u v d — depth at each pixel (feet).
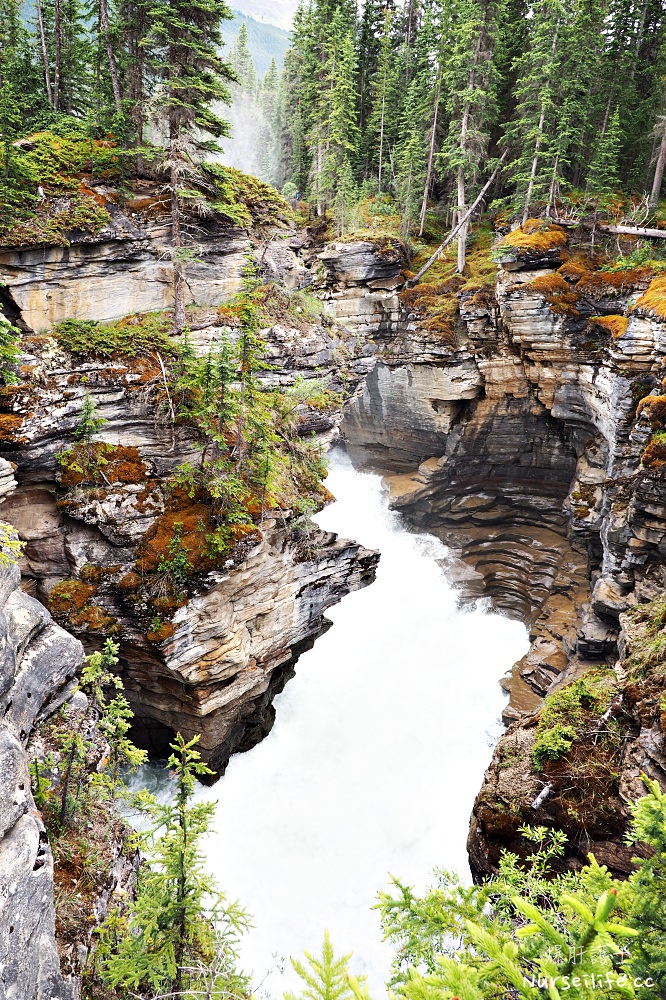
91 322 64.59
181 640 56.59
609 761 43.50
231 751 72.13
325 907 60.49
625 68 124.98
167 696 61.82
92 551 58.39
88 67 103.30
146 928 29.22
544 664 89.10
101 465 59.11
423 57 153.48
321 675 91.15
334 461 151.74
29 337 59.26
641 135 125.29
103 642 58.03
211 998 28.12
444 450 125.39
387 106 151.94
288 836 66.33
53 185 64.54
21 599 36.47
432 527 129.90
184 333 65.16
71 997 24.30
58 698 37.19
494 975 12.39
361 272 122.11
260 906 59.57
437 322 115.85
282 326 87.92
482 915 21.85
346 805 70.95
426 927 21.33
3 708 30.09
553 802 43.14
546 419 111.86
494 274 115.75
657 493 70.85
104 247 67.15
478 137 121.39
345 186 134.72
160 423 62.59
